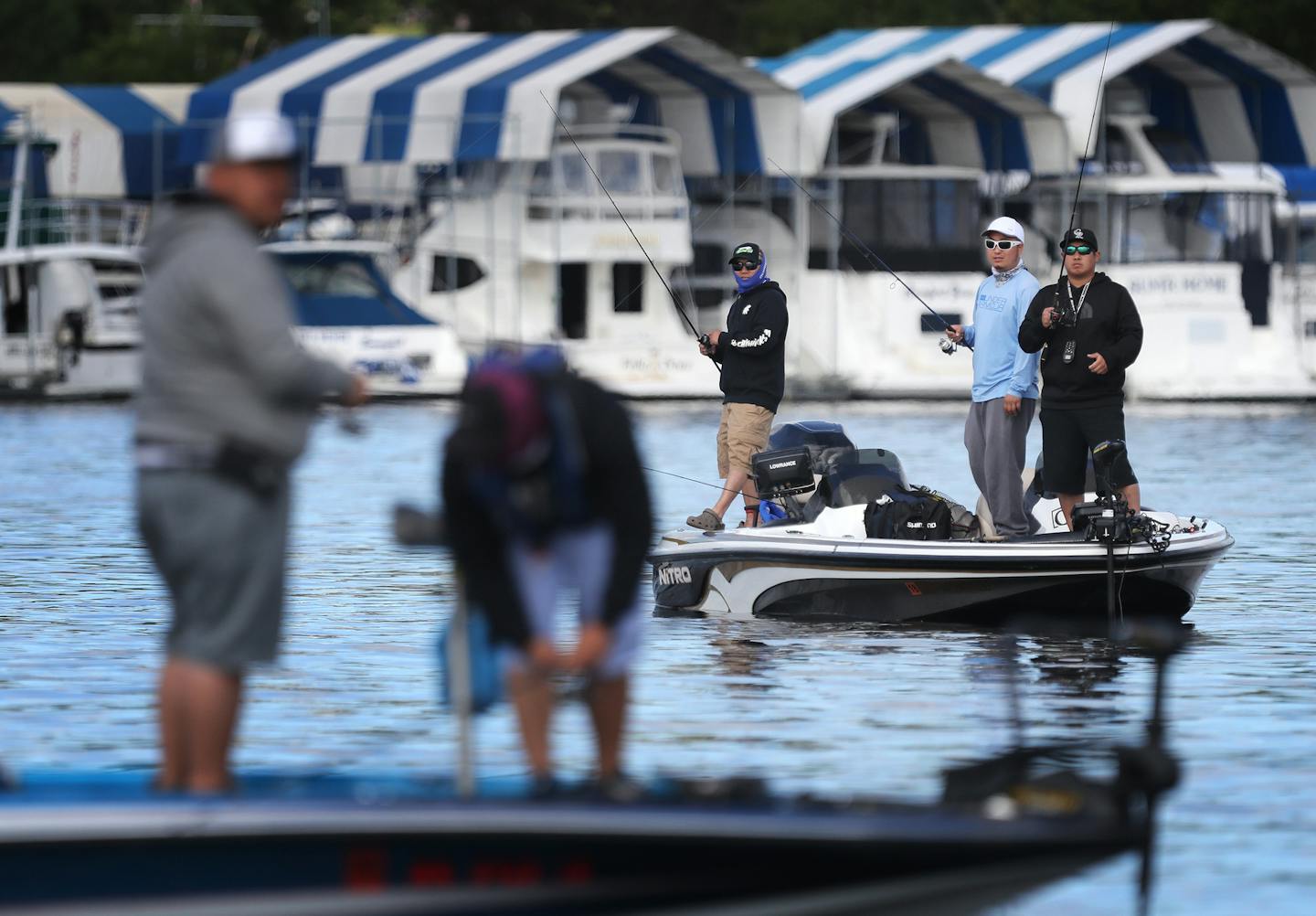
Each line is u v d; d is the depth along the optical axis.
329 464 105.38
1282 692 39.47
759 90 172.12
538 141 162.25
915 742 34.28
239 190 23.31
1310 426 135.50
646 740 34.41
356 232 177.00
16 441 121.75
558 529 23.27
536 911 21.00
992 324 50.16
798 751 33.56
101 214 190.50
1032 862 21.39
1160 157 174.62
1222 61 187.50
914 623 49.69
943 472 91.75
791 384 168.25
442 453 22.88
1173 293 167.88
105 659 43.34
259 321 22.78
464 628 23.45
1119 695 39.22
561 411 22.80
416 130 166.88
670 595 53.81
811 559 49.66
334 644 45.94
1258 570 60.84
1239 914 25.34
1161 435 125.56
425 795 21.50
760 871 21.17
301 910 20.66
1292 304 178.38
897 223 174.62
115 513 79.06
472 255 169.00
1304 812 30.02
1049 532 51.06
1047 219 178.50
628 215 167.12
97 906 20.48
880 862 21.16
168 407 23.20
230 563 23.12
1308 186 187.75
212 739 23.34
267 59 185.88
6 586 56.41
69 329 168.00
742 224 174.00
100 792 22.22
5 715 36.81
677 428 128.88
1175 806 30.39
